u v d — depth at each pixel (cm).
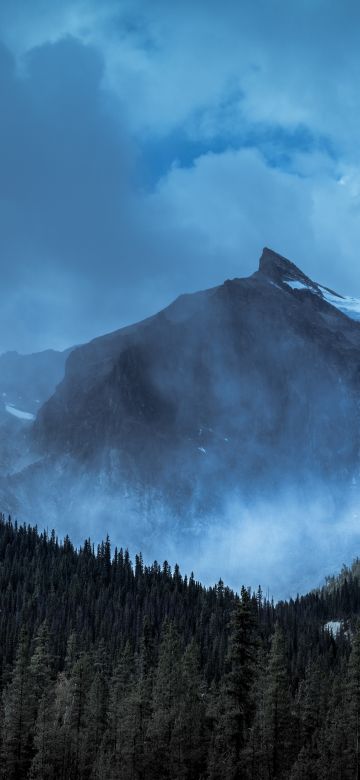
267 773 11119
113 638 17862
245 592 10444
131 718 12125
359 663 11544
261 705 11419
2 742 12494
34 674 13312
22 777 12288
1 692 15150
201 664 17025
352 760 11350
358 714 11444
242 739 10512
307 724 12444
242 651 10312
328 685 13688
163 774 11812
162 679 12350
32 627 18188
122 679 13450
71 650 15412
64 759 12300
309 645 18375
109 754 12069
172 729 11938
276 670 11775
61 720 13050
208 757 11588
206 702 13188
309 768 11219
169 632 13962
